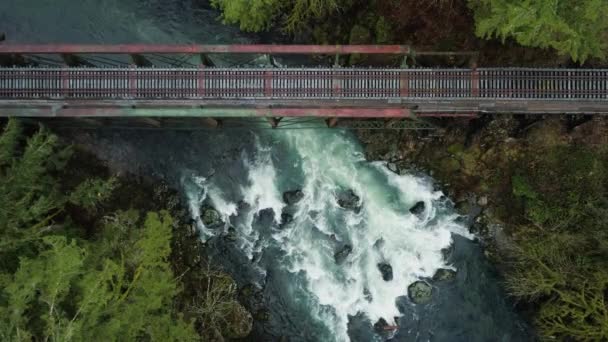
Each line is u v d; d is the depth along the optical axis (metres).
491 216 37.34
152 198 38.12
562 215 34.59
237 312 37.09
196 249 38.28
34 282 23.67
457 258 38.38
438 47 33.97
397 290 38.59
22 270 24.69
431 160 37.72
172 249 37.66
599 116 34.69
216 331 35.31
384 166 38.53
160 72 32.53
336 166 38.91
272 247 38.97
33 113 32.12
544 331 34.53
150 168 38.44
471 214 37.88
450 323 38.38
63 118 34.97
